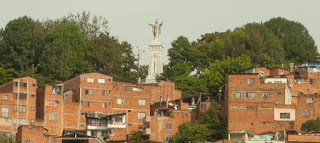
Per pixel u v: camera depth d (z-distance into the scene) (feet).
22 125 540.93
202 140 566.77
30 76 647.97
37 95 604.08
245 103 578.25
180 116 600.39
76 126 605.31
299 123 577.43
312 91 648.79
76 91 618.03
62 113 600.39
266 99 584.81
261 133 572.51
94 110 614.34
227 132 573.74
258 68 643.45
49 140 548.72
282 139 558.56
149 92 631.15
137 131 600.39
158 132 590.96
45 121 592.19
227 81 595.06
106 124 592.19
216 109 592.19
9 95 579.89
